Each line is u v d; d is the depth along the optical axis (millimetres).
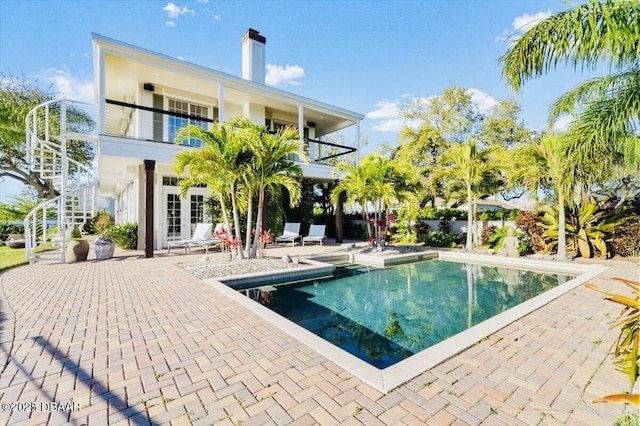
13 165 15031
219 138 7164
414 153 16359
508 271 7992
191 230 11562
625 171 6758
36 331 3293
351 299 5645
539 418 1892
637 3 3754
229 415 1937
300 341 3010
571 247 9078
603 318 3689
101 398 2119
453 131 17500
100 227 13672
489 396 2121
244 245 10453
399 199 9961
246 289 6066
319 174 12656
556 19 4234
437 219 13250
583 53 4188
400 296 5828
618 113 4562
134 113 10953
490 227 11141
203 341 3031
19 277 6074
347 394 2146
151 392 2188
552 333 3221
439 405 2020
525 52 4555
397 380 2291
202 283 5500
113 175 13031
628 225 8461
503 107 17000
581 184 8188
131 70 9555
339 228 13219
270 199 12258
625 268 7023
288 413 1949
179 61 9102
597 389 2201
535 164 8633
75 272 6547
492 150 10242
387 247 10703
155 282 5574
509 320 3553
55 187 16500
